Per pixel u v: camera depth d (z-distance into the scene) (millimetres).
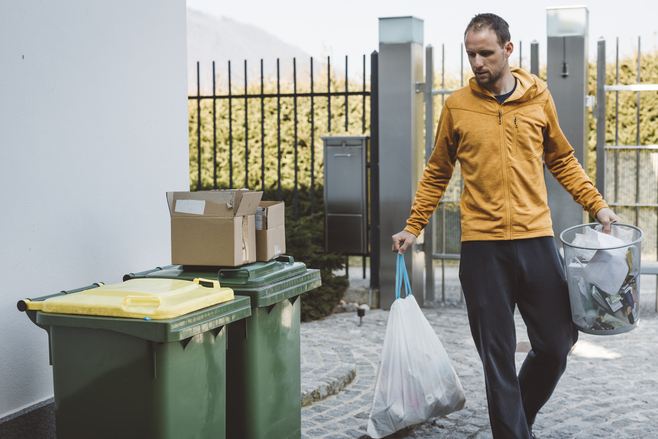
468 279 3008
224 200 2850
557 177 3188
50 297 2566
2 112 2971
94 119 3498
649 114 8102
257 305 2787
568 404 3982
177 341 2367
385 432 3293
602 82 6566
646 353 5055
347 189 6992
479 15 2914
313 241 7094
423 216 3312
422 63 6840
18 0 3043
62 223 3293
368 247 7219
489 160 2934
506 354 2908
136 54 3807
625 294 2830
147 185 3912
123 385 2385
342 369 4348
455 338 5582
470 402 4004
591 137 8797
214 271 2922
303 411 3779
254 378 2840
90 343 2416
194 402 2484
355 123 9266
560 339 2936
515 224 2930
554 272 2949
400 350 3316
